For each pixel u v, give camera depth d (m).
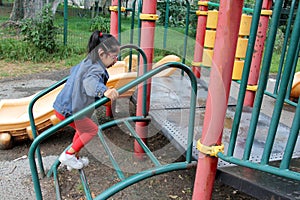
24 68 6.24
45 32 6.91
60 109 2.14
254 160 2.06
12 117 3.17
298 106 1.25
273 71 6.77
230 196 2.41
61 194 2.32
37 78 5.63
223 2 1.42
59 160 2.37
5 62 6.53
